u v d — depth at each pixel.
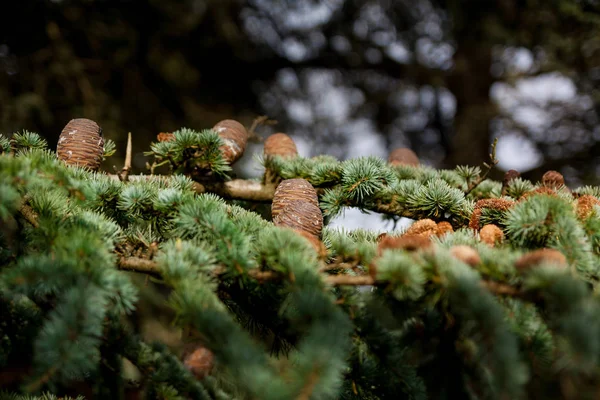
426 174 1.20
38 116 2.45
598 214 0.99
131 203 1.01
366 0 3.19
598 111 2.88
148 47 2.94
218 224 0.92
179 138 1.13
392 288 0.85
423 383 0.93
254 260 0.90
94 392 1.03
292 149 1.28
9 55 2.57
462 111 3.44
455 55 3.25
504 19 2.72
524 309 0.88
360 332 0.91
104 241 0.91
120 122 2.64
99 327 0.83
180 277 0.88
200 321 0.83
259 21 3.29
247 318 1.00
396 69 3.48
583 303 0.80
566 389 1.32
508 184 1.16
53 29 2.55
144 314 2.14
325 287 0.86
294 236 0.89
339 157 3.58
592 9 2.54
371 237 1.05
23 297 0.98
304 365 0.76
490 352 0.81
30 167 0.88
